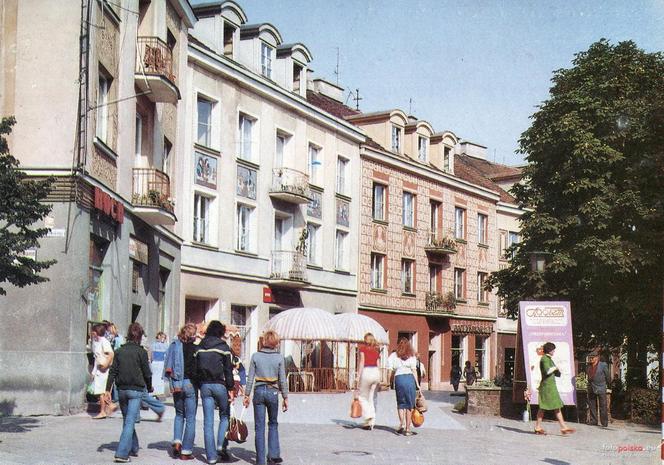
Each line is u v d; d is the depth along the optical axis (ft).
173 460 39.29
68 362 58.44
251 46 119.96
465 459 43.83
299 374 117.19
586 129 90.79
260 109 118.62
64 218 59.26
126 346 38.32
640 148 89.92
